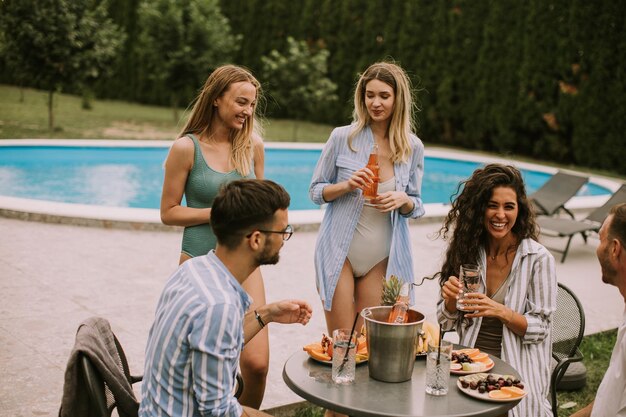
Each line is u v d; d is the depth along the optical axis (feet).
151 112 68.28
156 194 38.70
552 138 49.19
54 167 44.21
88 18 51.11
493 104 51.88
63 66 50.03
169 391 6.61
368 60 59.67
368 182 10.59
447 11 54.19
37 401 11.16
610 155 45.91
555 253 24.52
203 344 6.39
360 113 11.18
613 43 45.11
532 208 9.51
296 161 49.42
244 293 6.88
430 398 7.39
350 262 11.14
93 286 17.44
